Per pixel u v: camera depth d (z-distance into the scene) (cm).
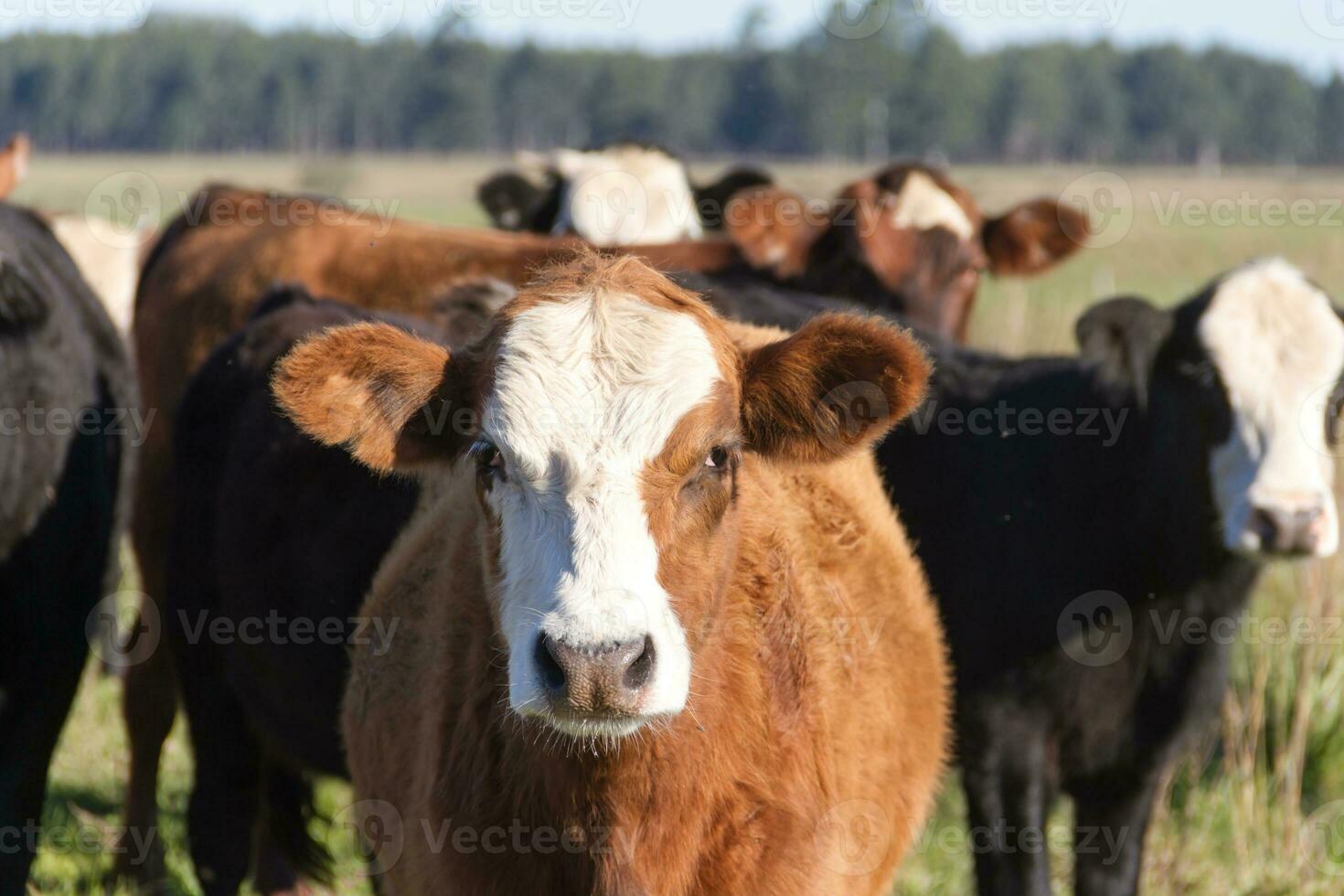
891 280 1116
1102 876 723
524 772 487
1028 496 714
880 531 623
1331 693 936
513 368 461
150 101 10044
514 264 1021
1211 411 690
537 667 424
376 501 659
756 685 502
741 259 1119
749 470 536
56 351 744
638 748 475
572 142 10581
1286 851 812
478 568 514
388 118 10319
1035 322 1474
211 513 736
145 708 847
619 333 467
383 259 1034
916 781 596
